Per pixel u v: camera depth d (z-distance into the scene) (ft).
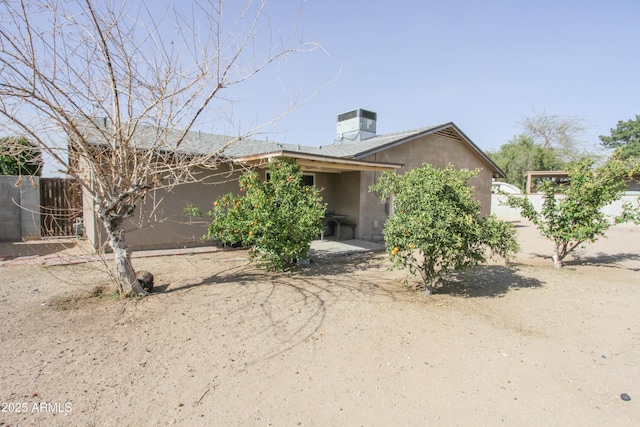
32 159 14.34
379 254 29.68
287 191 21.95
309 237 21.47
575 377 10.00
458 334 12.80
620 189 25.55
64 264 22.74
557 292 18.72
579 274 23.15
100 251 17.01
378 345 11.73
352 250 30.66
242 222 20.63
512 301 16.98
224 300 16.05
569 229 24.41
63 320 13.41
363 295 17.34
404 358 10.87
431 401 8.66
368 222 37.99
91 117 14.34
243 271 22.20
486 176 53.57
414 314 14.73
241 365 10.20
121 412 7.92
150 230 28.55
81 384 9.05
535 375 10.05
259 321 13.61
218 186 31.50
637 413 8.32
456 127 46.14
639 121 135.95
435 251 16.48
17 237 32.30
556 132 119.85
